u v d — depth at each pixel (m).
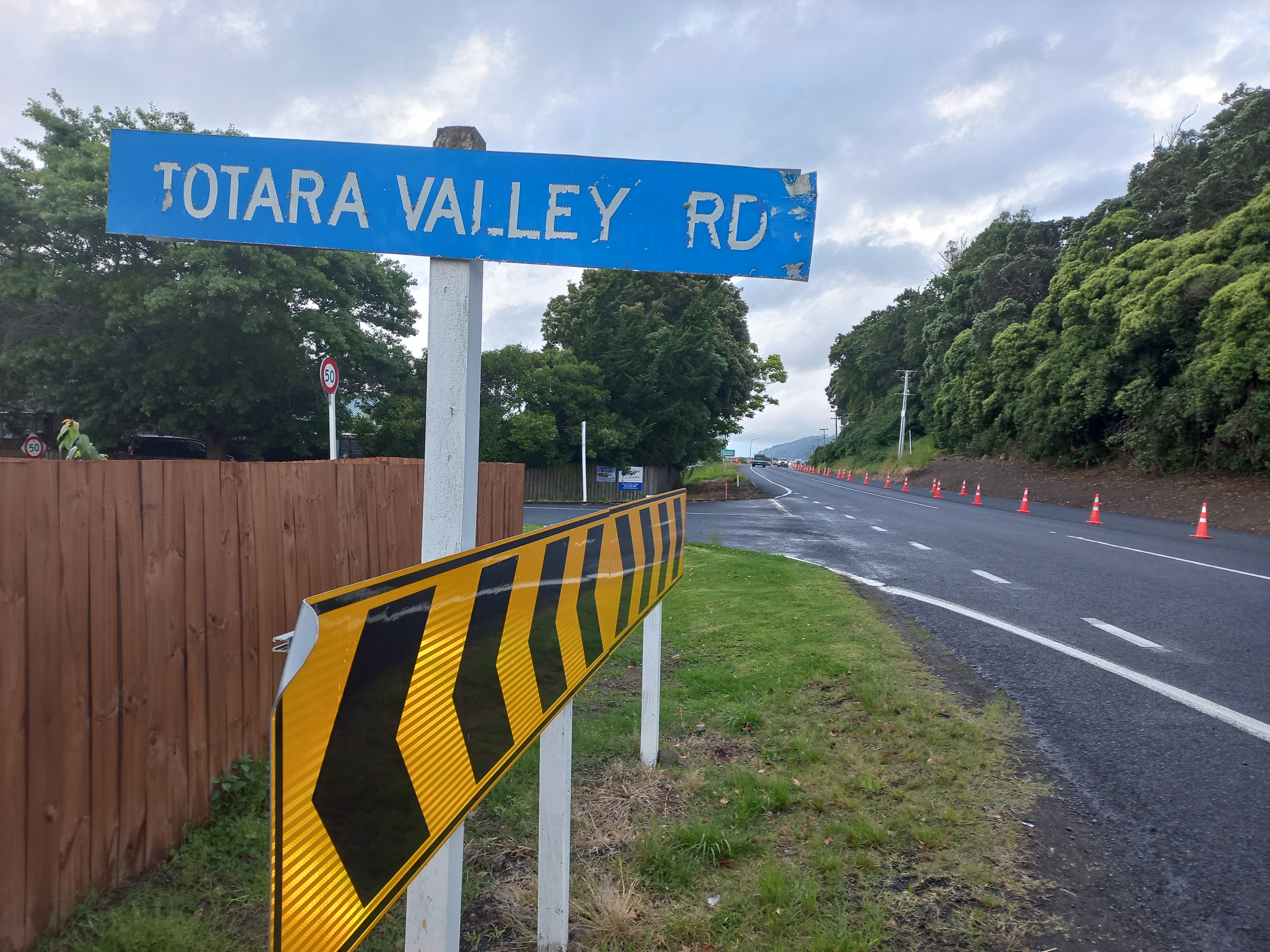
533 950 2.35
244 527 3.29
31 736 2.24
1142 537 15.27
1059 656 5.66
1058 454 34.94
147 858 2.70
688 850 2.89
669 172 1.95
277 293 22.72
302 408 27.55
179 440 27.38
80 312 22.86
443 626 1.41
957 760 3.71
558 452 31.34
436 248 1.91
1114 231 34.31
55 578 2.32
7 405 26.92
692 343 32.88
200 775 2.99
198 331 22.73
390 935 2.42
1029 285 46.22
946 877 2.73
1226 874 2.77
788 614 7.02
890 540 14.26
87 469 2.45
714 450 41.91
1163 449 27.25
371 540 4.52
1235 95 36.12
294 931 0.95
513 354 31.39
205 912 2.53
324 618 1.01
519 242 1.92
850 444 77.62
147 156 1.91
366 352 27.47
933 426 56.97
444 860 1.56
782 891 2.57
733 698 4.73
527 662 1.85
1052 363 33.25
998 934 2.41
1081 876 2.74
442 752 1.40
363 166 1.91
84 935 2.34
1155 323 25.95
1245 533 17.22
